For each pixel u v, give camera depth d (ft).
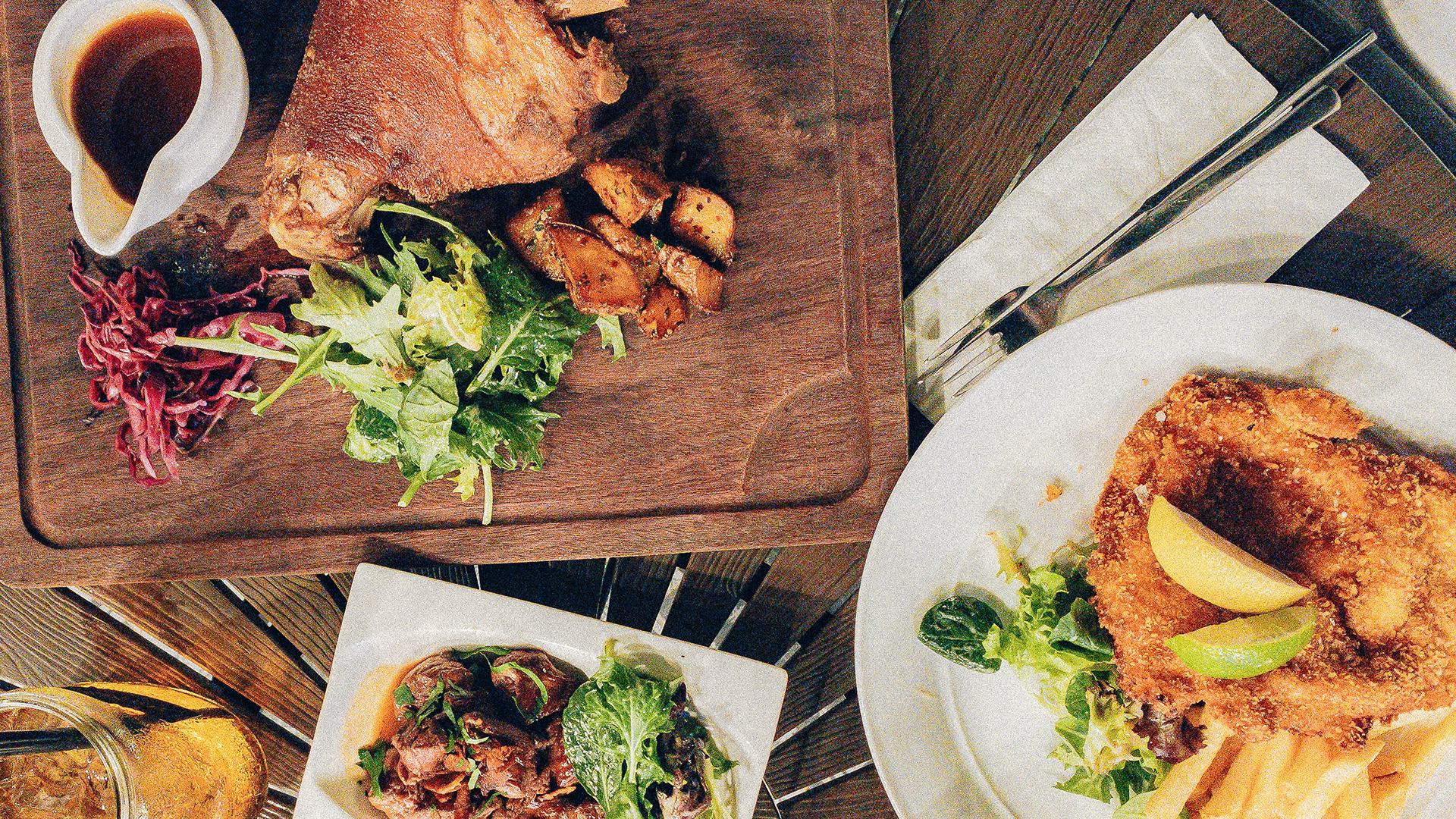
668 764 1.94
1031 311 1.97
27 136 1.96
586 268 1.83
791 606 2.06
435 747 1.92
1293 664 1.80
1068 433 1.95
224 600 2.07
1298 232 1.93
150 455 1.98
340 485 2.00
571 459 1.99
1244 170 1.93
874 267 1.94
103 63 1.86
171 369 1.95
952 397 2.01
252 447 1.99
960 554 1.99
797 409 1.97
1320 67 1.90
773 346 1.97
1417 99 1.89
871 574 1.95
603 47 1.74
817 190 1.94
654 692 1.91
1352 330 1.85
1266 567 1.79
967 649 1.96
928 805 2.00
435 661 1.97
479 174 1.81
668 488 1.99
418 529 1.99
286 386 1.89
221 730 1.94
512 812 1.96
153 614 2.06
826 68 1.93
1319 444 1.85
